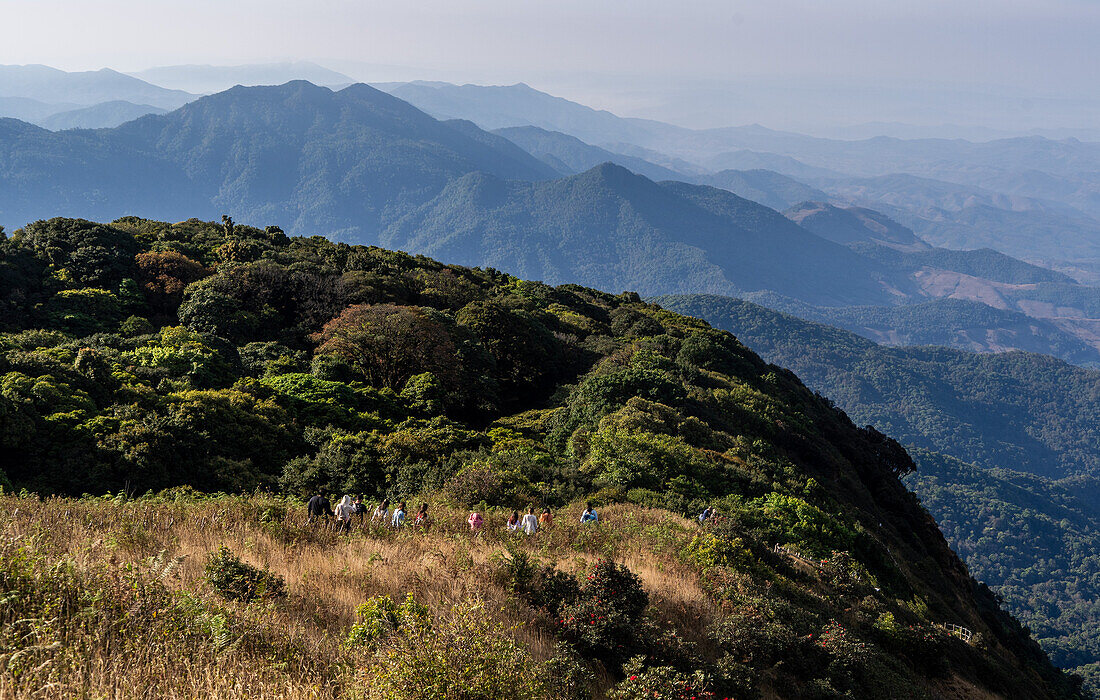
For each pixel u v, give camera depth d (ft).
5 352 102.78
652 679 31.27
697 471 95.66
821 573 75.41
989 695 70.03
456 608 26.30
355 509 56.80
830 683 45.19
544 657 32.76
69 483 77.46
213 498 71.41
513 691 22.44
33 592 22.33
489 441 110.32
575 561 49.49
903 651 65.21
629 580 41.83
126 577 25.12
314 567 39.19
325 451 95.86
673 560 58.08
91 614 22.02
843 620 63.36
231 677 20.80
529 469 90.27
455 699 21.29
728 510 84.43
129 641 21.42
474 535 55.11
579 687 28.35
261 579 31.86
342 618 31.01
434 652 22.54
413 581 37.88
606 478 89.86
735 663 38.34
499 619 34.78
